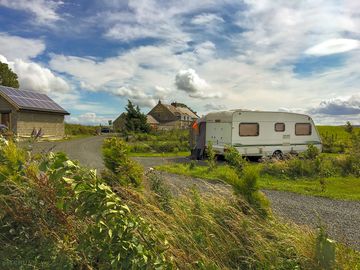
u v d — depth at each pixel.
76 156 17.91
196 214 4.02
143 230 2.37
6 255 3.05
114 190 4.42
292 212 7.23
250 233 3.69
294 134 18.20
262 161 14.66
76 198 2.22
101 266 2.60
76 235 2.96
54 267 2.84
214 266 2.99
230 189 4.60
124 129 37.16
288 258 3.45
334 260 3.15
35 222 3.26
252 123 17.05
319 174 12.19
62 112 32.47
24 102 27.84
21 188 3.34
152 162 17.03
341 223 6.46
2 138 4.16
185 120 71.94
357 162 13.20
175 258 2.85
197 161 17.36
